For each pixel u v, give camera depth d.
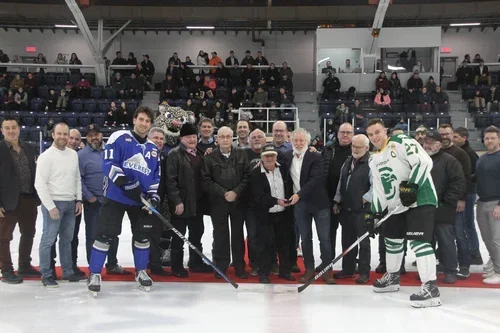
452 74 19.38
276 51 19.69
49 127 13.64
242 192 4.67
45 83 17.08
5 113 14.77
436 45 17.08
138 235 4.27
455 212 4.53
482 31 19.12
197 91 15.85
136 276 4.37
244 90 15.81
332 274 4.75
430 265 3.89
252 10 17.25
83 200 4.75
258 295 4.13
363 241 4.50
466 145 5.37
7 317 3.53
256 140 5.01
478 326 3.38
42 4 17.03
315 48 18.22
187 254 5.84
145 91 17.08
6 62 17.72
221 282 4.55
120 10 17.00
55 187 4.37
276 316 3.58
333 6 17.23
